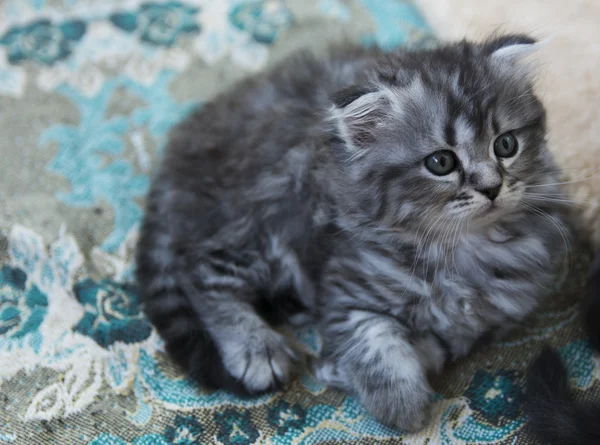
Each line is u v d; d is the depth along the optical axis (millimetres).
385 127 421
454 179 411
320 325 453
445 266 435
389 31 607
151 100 575
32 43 603
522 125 422
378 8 628
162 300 461
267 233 467
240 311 462
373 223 430
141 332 460
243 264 470
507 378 439
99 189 525
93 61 595
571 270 478
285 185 459
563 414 407
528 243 441
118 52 601
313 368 450
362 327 435
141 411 432
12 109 565
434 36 603
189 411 433
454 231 420
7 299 470
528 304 447
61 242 495
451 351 446
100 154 544
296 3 631
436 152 411
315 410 433
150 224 481
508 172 417
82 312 467
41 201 516
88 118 563
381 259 435
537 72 456
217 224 469
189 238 471
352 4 631
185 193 475
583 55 514
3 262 484
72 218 510
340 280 443
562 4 542
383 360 426
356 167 426
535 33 506
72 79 585
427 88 416
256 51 600
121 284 484
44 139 550
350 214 435
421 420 422
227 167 471
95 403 434
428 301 435
